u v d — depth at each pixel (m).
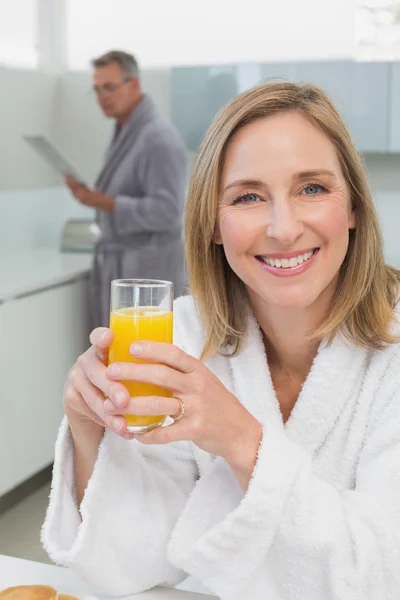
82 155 4.05
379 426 1.05
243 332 1.14
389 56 3.61
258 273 0.99
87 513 1.02
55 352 3.16
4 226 3.64
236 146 0.98
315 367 1.08
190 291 1.18
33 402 3.01
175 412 0.86
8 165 3.62
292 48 3.71
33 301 2.98
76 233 3.83
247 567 0.94
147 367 0.86
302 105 0.97
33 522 2.81
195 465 1.16
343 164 1.01
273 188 0.95
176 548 0.99
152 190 3.19
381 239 1.07
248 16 3.74
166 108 3.88
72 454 1.07
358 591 0.89
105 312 3.34
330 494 0.92
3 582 1.03
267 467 0.90
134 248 3.26
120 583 1.03
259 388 1.13
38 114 3.86
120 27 3.93
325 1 3.63
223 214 1.00
